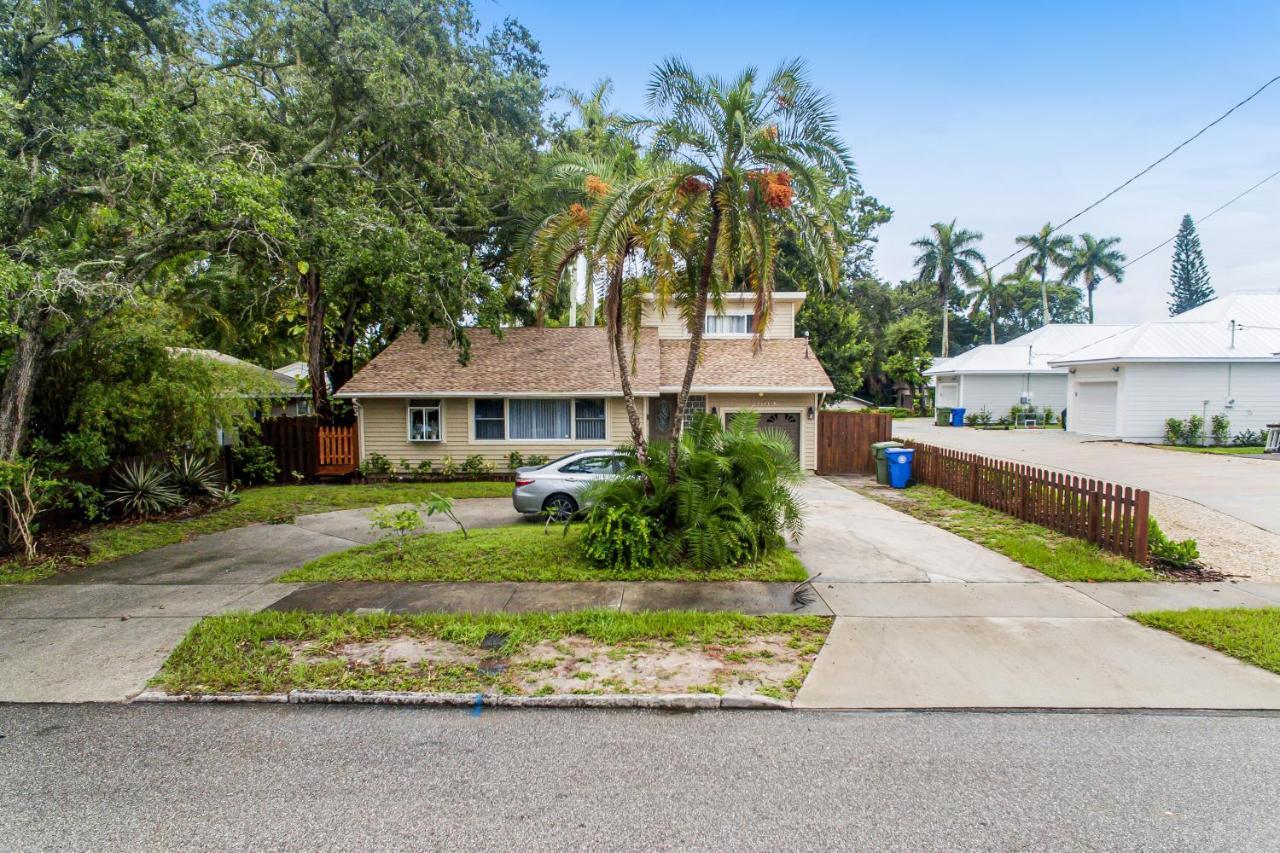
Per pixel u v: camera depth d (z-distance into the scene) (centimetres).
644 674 502
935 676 493
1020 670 502
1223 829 318
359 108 1474
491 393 1700
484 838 317
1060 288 5450
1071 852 302
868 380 4556
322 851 309
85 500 1070
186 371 1217
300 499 1402
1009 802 341
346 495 1461
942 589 706
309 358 1830
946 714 439
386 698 470
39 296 788
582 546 830
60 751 405
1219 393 2189
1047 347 3394
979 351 3528
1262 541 887
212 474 1391
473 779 370
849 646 551
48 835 321
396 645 562
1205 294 5981
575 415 1758
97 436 1066
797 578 744
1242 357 2131
